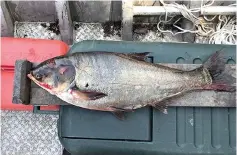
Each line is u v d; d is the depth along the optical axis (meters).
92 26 1.78
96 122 1.38
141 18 1.74
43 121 1.71
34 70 1.32
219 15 1.72
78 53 1.33
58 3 1.59
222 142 1.38
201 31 1.73
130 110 1.36
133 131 1.38
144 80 1.32
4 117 1.71
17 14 1.72
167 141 1.38
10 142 1.69
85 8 1.69
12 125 1.71
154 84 1.33
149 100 1.34
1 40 1.53
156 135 1.38
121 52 1.42
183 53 1.43
